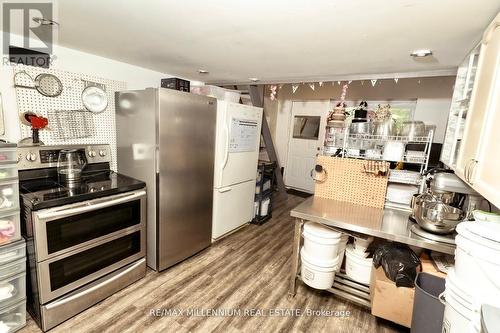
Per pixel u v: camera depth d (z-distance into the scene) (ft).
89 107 7.74
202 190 8.81
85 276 6.08
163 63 8.81
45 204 5.20
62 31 5.82
